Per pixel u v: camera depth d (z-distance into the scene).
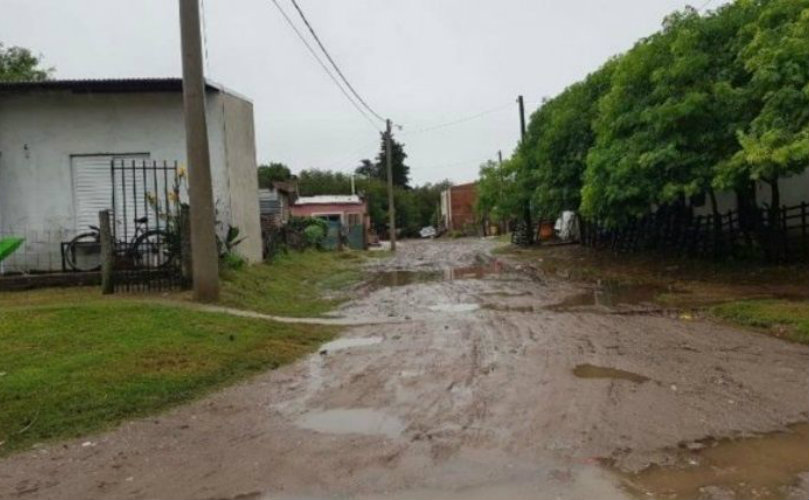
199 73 9.87
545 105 27.77
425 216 85.69
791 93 10.22
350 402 5.45
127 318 8.27
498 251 29.23
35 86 13.24
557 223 36.12
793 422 4.62
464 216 74.75
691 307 10.05
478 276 17.22
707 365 6.30
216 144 14.60
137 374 5.99
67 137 14.09
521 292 13.13
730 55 13.14
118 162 14.20
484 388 5.70
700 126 12.94
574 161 22.03
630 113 14.60
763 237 14.41
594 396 5.32
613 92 15.31
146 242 11.97
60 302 9.71
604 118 15.64
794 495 3.51
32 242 13.95
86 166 14.18
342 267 21.84
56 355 6.54
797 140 9.70
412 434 4.58
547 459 4.05
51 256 13.99
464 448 4.27
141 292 10.74
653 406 5.02
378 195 69.50
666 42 14.25
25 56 24.00
